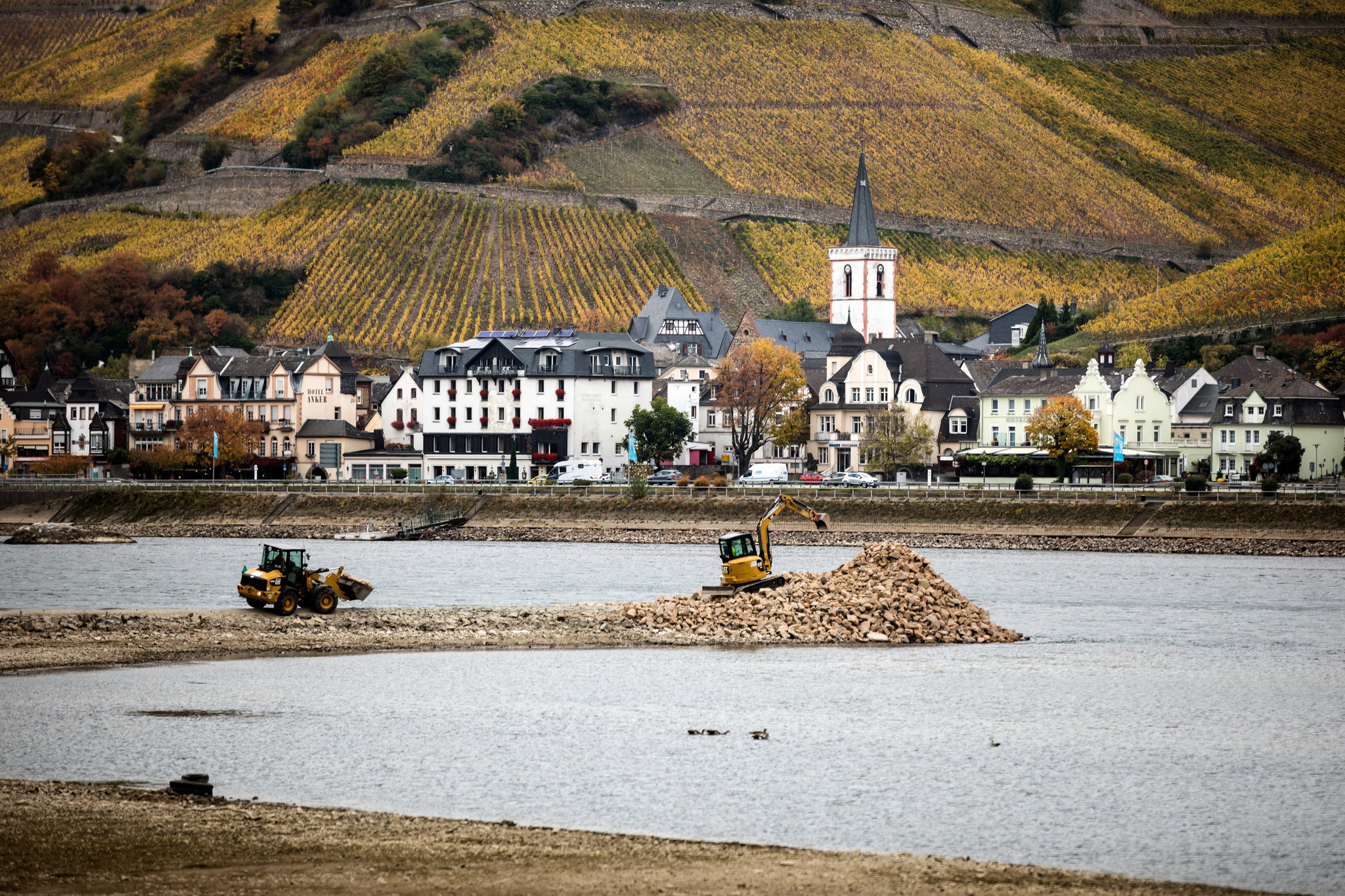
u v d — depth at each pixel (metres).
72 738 168.88
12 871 114.69
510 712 186.00
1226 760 164.88
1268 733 178.75
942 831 136.50
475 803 143.75
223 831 128.00
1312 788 153.25
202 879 113.81
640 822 137.88
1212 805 146.38
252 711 185.38
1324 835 136.12
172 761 159.25
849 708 191.12
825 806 144.12
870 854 126.25
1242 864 127.62
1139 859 129.00
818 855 125.06
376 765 158.38
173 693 196.75
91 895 109.44
